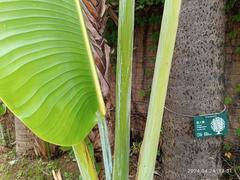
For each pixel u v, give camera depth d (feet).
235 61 5.23
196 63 3.30
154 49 6.23
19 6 1.52
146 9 6.22
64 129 1.67
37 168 6.19
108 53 1.90
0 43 1.49
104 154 1.90
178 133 3.43
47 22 1.60
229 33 5.24
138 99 6.58
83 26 1.74
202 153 3.38
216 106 3.34
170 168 3.55
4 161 6.89
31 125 1.56
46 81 1.60
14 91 1.51
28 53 1.54
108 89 1.90
